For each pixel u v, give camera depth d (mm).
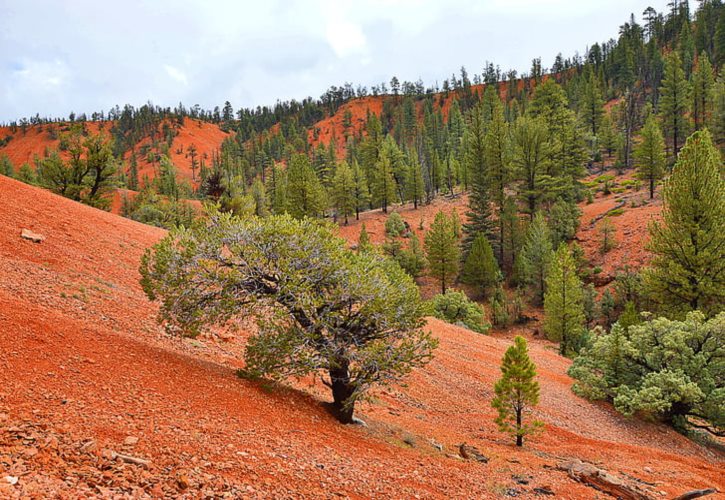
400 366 10039
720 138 61625
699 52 111500
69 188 33188
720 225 25344
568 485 9484
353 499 6012
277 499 5219
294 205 57375
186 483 4773
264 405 8875
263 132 192625
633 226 48812
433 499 6980
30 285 10508
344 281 10086
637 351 20297
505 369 13422
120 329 10430
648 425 19031
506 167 57906
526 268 47875
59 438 4910
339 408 10695
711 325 19328
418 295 11141
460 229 63562
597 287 44906
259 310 10328
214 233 10367
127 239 19391
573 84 115625
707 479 12094
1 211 15305
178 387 8000
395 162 82625
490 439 13586
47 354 7234
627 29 148500
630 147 77625
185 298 9883
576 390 21594
